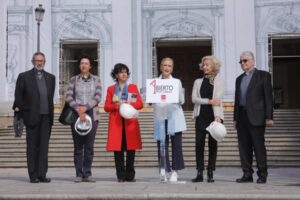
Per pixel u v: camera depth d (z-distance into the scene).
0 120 18.78
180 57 26.05
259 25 23.61
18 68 23.92
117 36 23.95
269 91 9.24
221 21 23.73
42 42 24.09
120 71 9.66
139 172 12.59
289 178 10.34
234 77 23.47
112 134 9.47
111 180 9.97
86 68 9.68
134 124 9.52
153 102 9.30
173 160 9.31
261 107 9.22
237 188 8.16
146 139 15.88
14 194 7.57
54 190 8.04
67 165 14.69
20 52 23.98
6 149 15.77
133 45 23.95
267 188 8.15
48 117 9.73
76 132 9.40
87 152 9.48
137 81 23.86
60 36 24.17
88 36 24.08
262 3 23.61
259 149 9.16
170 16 24.02
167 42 24.59
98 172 12.66
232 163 14.25
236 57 23.56
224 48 23.67
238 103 9.46
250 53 9.44
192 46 25.89
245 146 9.41
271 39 23.61
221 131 8.90
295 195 7.19
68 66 24.70
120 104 9.44
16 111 9.67
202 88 9.38
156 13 24.05
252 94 9.23
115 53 23.92
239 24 23.62
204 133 9.35
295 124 17.59
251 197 7.18
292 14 23.42
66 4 24.19
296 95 26.45
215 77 9.41
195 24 23.91
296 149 14.69
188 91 26.00
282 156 14.52
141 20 24.08
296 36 23.47
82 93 9.56
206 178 10.28
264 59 23.53
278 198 7.12
